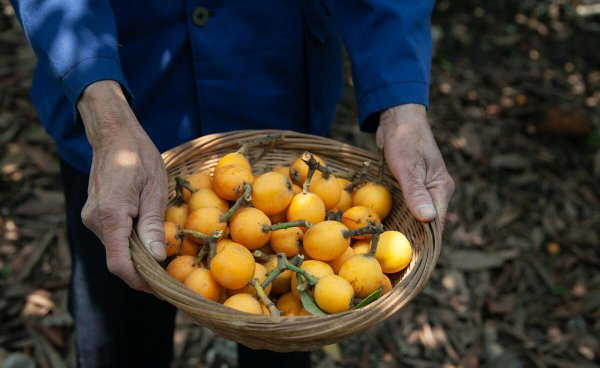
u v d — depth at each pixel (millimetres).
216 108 786
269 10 762
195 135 799
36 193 1423
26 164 1477
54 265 1296
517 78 2020
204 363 1195
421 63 765
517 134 1792
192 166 785
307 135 816
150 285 595
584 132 1768
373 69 764
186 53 761
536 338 1290
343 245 696
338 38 860
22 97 1615
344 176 829
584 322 1328
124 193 614
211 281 655
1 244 1315
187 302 568
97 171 630
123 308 843
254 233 701
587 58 2172
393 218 807
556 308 1354
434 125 1770
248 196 704
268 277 663
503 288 1390
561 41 2232
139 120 774
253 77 784
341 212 759
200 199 732
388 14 758
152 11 732
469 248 1460
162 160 665
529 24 2289
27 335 1166
